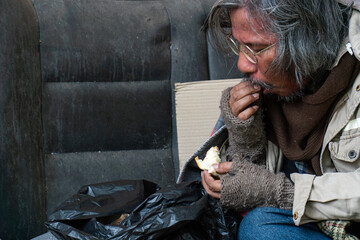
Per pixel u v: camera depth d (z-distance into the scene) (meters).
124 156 2.27
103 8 2.28
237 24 1.40
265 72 1.41
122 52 2.26
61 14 2.21
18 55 1.96
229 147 1.67
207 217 1.50
